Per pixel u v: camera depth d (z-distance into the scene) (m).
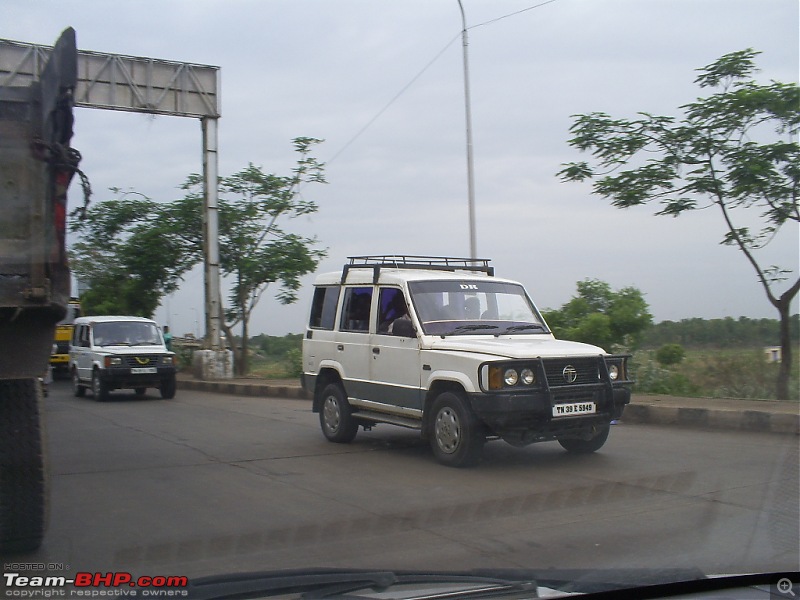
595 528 6.09
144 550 5.66
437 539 5.86
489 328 9.32
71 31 5.46
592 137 14.70
